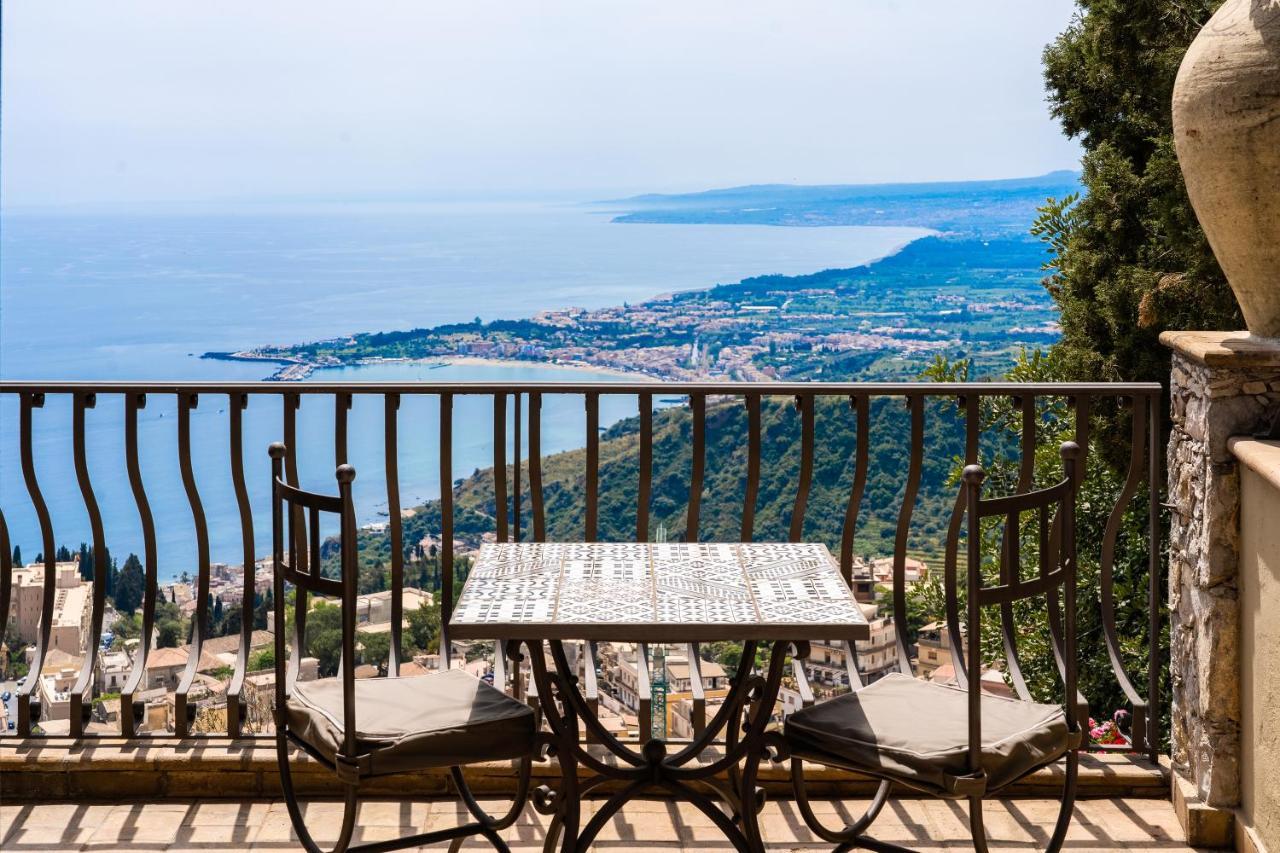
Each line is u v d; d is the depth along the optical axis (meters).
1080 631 7.00
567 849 2.43
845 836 2.60
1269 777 2.66
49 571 3.42
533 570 2.55
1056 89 7.58
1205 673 2.90
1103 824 3.02
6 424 3.34
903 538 3.43
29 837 2.97
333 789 3.19
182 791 3.19
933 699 2.54
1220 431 2.80
